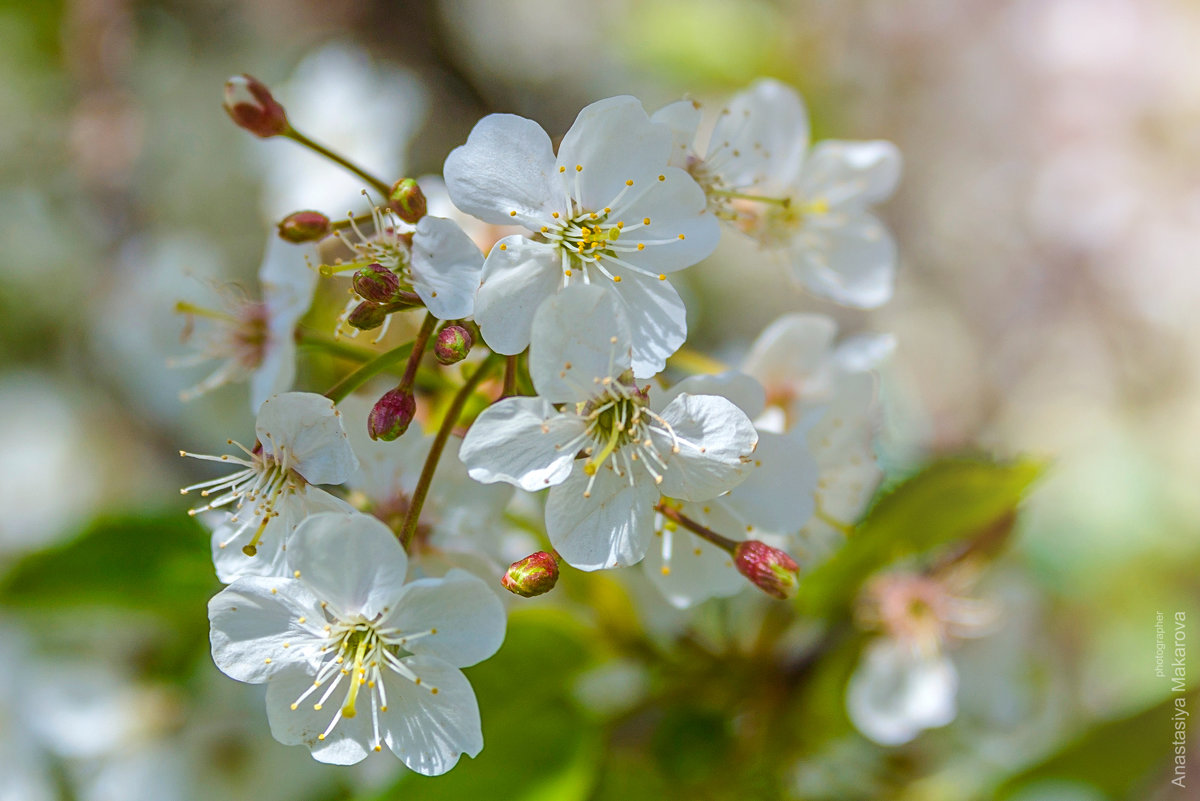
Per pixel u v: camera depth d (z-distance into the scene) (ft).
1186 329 2.93
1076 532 2.33
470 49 2.48
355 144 1.72
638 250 1.19
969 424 2.90
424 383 1.25
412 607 1.17
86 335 2.03
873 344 1.29
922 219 3.14
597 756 1.29
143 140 1.94
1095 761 1.36
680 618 1.33
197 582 1.33
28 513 1.95
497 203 1.19
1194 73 3.01
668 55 2.11
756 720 1.34
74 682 1.43
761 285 2.50
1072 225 3.05
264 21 2.17
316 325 1.32
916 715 1.36
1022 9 3.09
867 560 1.31
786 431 1.26
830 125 2.23
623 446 1.18
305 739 1.18
